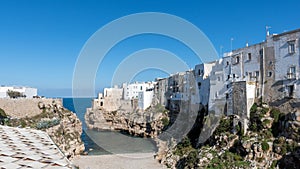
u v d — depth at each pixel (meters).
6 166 12.59
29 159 14.18
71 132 79.81
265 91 58.00
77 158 70.38
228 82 66.81
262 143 48.50
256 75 60.41
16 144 17.69
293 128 47.28
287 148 46.09
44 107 85.12
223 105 66.81
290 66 53.00
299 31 51.47
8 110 76.56
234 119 58.97
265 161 46.81
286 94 53.47
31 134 21.73
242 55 64.44
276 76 55.97
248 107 58.69
